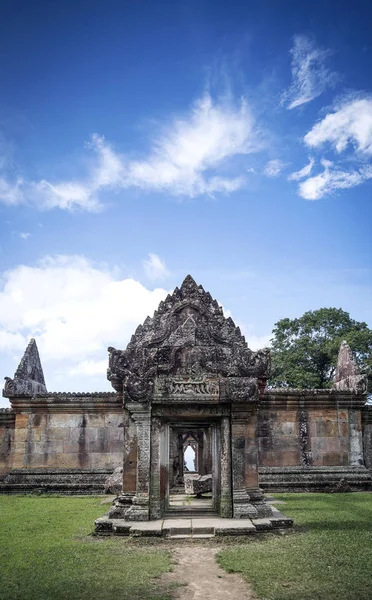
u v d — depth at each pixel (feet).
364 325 140.05
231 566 30.01
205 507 47.39
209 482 63.57
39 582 27.55
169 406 43.80
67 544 36.47
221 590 26.43
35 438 79.25
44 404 79.56
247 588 26.71
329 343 131.64
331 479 76.43
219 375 44.11
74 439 79.30
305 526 41.73
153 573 29.09
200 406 43.91
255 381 43.75
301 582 27.07
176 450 84.23
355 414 80.89
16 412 80.07
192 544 36.22
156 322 49.52
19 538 38.93
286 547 34.45
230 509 42.45
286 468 77.41
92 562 31.50
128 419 44.78
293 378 129.49
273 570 29.07
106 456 78.79
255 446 45.03
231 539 37.27
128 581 27.73
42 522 46.65
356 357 128.98
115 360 47.24
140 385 43.62
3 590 26.27
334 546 34.30
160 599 24.91
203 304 49.08
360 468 78.54
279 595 25.16
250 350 45.88
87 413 80.23
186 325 45.83
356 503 57.93
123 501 43.01
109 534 39.91
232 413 43.75
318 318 139.33
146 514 41.29
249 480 44.42
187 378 43.98
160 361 44.45
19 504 61.36
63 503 62.34
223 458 43.32
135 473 43.83
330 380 131.34
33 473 77.25
